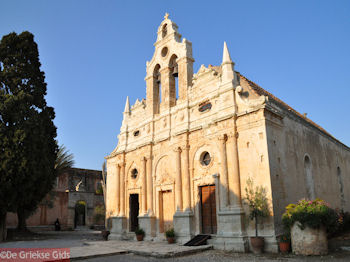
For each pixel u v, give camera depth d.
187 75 23.06
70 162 37.28
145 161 25.12
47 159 26.39
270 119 18.05
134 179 26.27
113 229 26.59
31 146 24.66
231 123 18.81
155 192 23.73
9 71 26.05
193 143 21.41
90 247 18.86
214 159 19.78
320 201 15.21
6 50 26.75
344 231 21.58
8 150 23.39
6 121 24.69
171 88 24.81
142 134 26.56
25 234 30.44
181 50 23.83
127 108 29.47
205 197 20.25
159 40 26.30
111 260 14.82
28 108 25.50
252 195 17.17
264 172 16.89
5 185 23.02
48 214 43.56
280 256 14.46
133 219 26.25
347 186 29.05
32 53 27.78
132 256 15.98
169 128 23.50
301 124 21.97
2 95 25.05
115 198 27.52
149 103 26.20
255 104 18.14
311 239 14.27
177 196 21.41
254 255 15.12
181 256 15.62
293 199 18.17
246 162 17.91
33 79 27.55
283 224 15.73
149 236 22.98
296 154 19.98
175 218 21.00
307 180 21.27
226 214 17.83
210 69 21.39
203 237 18.89
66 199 45.88
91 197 48.91
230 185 18.39
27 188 24.56
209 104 21.08
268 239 15.99
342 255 13.94
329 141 27.12
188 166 21.28
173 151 22.61
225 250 17.03
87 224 47.56
